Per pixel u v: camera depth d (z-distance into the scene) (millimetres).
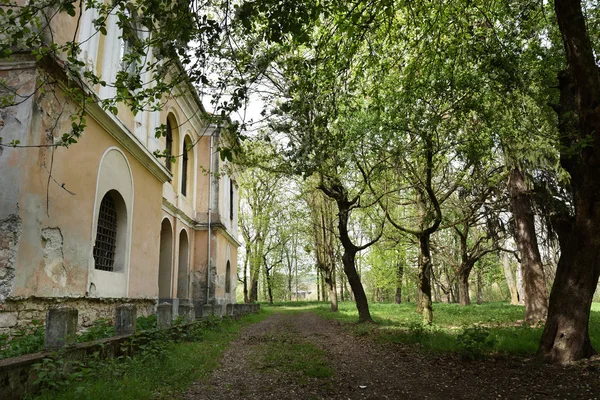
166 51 5746
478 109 9898
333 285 28844
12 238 7191
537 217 17000
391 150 12086
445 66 10156
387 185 15477
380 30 9359
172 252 17516
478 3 9578
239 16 5281
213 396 5660
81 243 9203
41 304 7883
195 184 21812
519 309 24000
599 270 7527
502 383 6230
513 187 15703
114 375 5566
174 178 18438
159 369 6496
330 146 9469
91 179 9719
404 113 10414
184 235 20344
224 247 24328
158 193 14289
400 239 25266
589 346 7406
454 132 10992
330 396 5703
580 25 6730
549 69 9859
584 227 7395
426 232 14883
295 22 5379
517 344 8945
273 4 5312
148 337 8039
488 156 12109
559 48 9977
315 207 27625
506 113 10469
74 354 5594
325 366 7672
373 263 36438
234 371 7371
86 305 9516
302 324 18266
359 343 10914
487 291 63969
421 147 11812
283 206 28016
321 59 7660
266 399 5574
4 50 5742
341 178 15500
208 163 22531
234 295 28609
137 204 12461
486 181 15797
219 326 13539
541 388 5887
